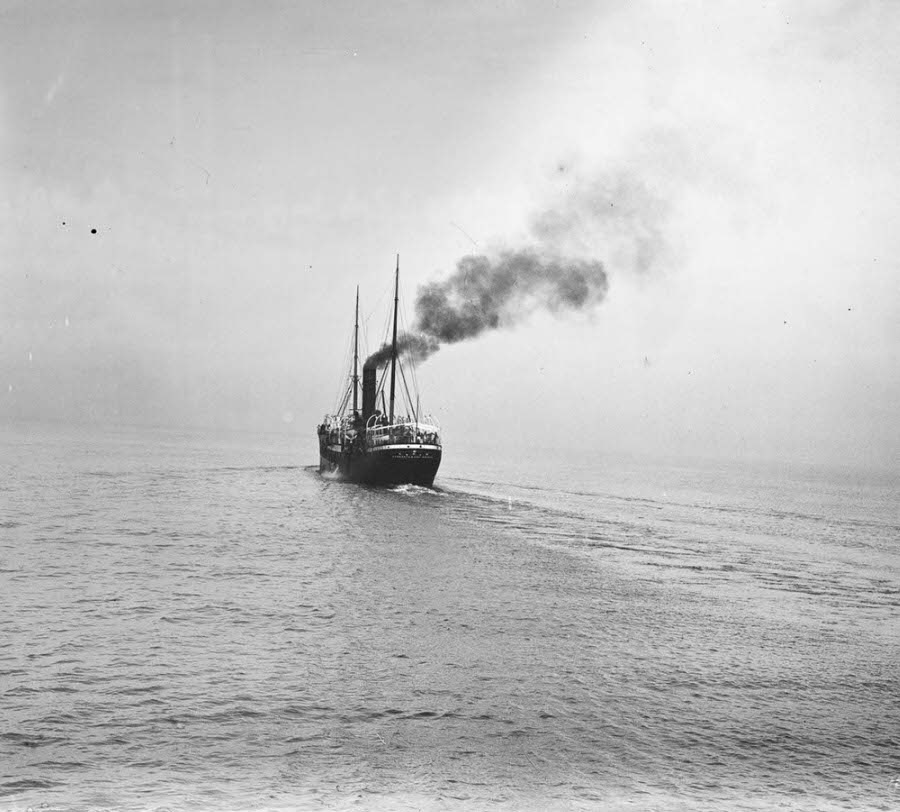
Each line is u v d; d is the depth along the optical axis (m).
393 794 19.94
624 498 119.69
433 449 98.19
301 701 25.77
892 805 20.45
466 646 32.44
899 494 193.12
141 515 72.19
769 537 79.88
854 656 34.53
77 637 31.77
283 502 85.62
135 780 20.28
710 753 23.22
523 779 21.03
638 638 35.12
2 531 59.62
